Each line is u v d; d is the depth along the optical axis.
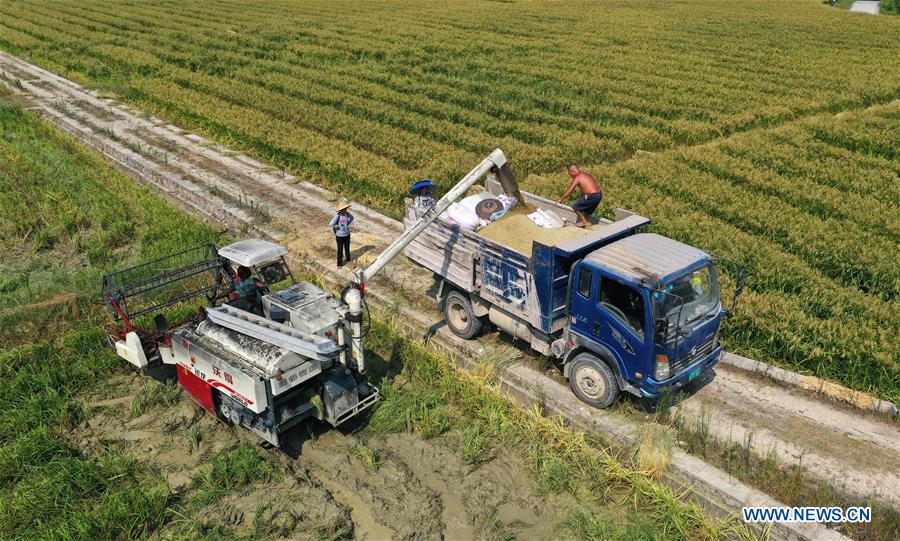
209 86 31.52
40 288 13.48
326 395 9.17
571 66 37.88
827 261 14.47
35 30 49.06
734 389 10.52
